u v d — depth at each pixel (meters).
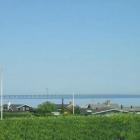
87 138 42.69
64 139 42.56
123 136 42.59
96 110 95.12
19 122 48.62
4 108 104.81
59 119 50.22
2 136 43.09
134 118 49.66
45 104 97.25
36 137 43.06
